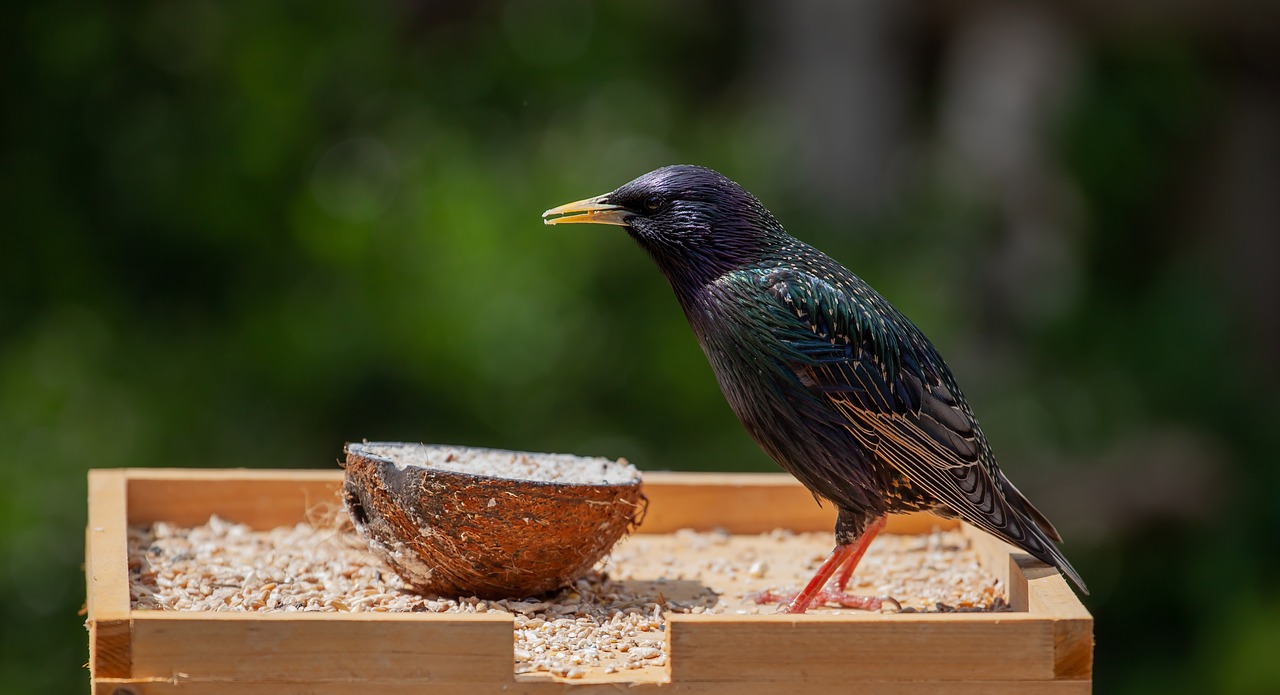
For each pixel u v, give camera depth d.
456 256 14.20
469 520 5.72
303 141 14.91
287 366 14.20
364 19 15.53
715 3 19.55
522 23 16.78
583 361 14.12
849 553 6.14
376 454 6.10
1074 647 4.98
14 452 13.81
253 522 7.04
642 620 5.86
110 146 14.65
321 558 6.51
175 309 14.73
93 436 13.95
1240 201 17.98
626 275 14.32
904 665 4.95
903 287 14.90
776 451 6.15
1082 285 17.48
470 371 14.04
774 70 18.81
